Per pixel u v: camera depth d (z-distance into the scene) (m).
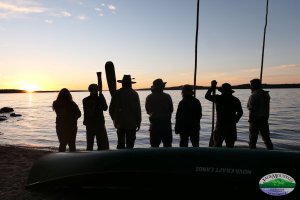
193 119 7.12
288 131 30.75
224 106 7.17
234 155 3.97
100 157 4.36
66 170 4.41
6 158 6.96
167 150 4.22
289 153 4.02
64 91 7.11
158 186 3.90
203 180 3.79
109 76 6.97
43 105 138.88
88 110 7.02
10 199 4.22
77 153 4.72
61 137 7.12
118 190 4.04
